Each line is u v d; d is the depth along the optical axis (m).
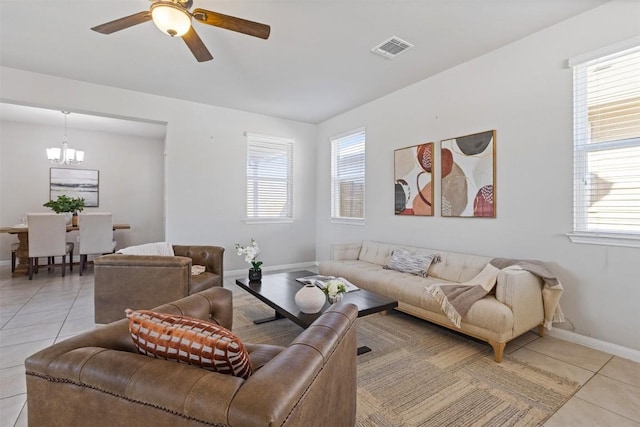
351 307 1.45
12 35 2.87
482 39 2.92
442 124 3.62
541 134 2.79
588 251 2.52
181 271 2.53
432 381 2.00
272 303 2.45
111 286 2.58
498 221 3.10
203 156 4.77
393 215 4.27
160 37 2.89
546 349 2.45
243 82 3.92
